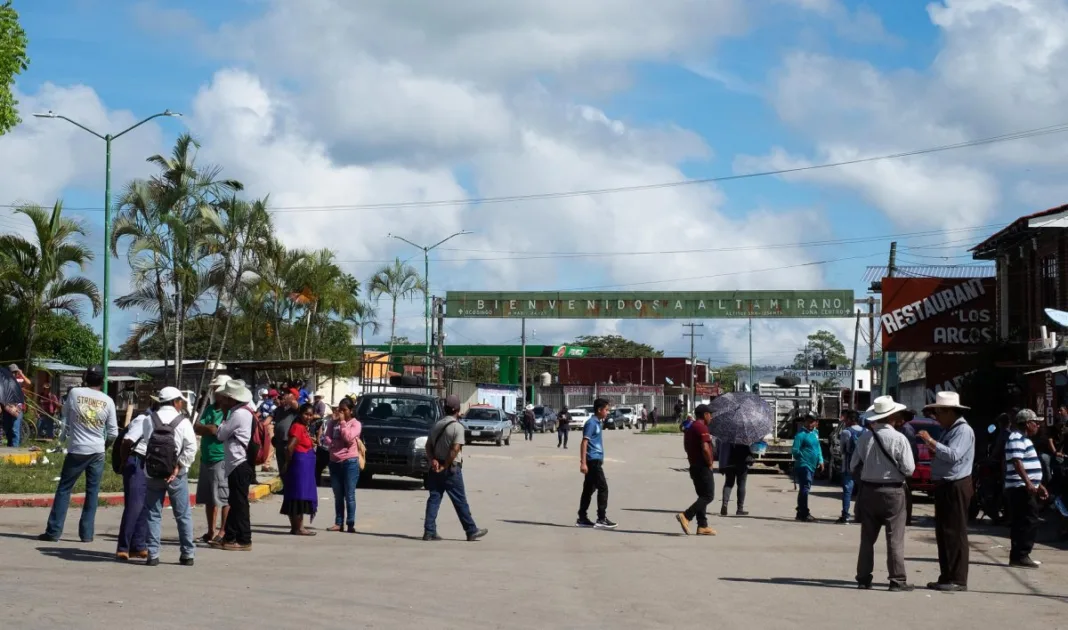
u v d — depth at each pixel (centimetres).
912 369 4947
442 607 977
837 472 2944
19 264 3534
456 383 7000
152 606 927
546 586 1119
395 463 2347
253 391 3566
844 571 1281
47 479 1995
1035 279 3106
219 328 4841
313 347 5094
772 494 2561
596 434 1725
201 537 1420
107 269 3153
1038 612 1028
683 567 1291
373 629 867
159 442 1155
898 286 3688
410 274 5684
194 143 3803
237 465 1329
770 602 1052
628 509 2056
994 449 1823
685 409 9444
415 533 1591
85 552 1239
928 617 988
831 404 3994
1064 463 1642
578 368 10294
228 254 3972
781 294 5381
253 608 937
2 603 914
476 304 5553
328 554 1326
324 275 4853
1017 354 3127
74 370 4128
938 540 1161
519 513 1928
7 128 2956
